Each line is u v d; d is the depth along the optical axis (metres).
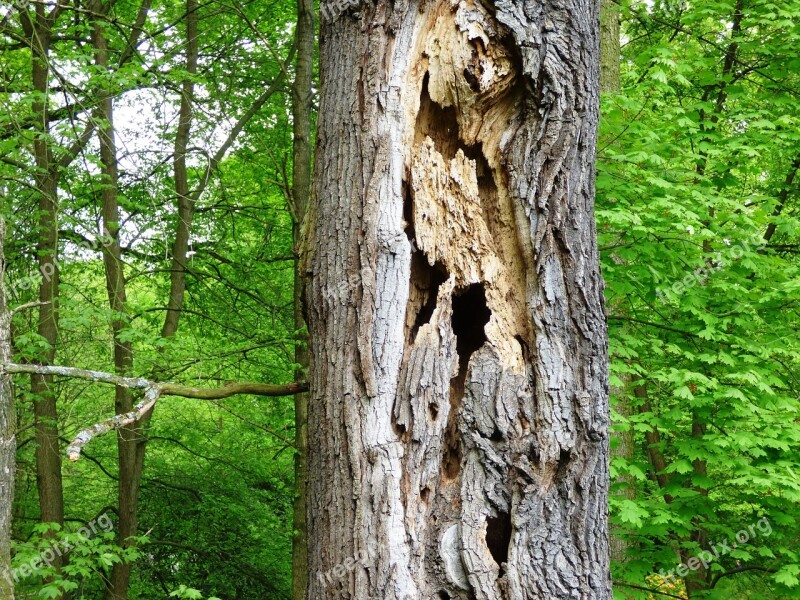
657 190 6.18
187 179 10.42
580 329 2.71
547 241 2.72
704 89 7.55
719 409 6.32
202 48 10.12
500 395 2.67
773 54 7.16
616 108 6.04
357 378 2.62
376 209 2.67
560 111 2.74
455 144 2.83
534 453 2.65
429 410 2.63
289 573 11.26
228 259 10.13
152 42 8.17
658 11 7.95
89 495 11.43
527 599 2.56
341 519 2.57
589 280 2.76
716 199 6.23
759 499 6.45
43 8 8.09
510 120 2.80
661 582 7.87
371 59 2.74
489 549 2.66
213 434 11.54
